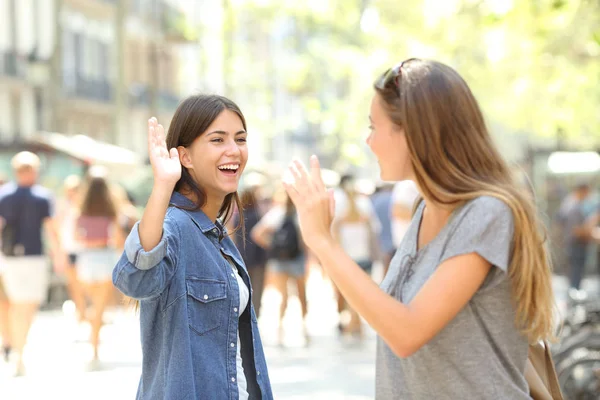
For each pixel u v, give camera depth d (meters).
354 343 15.62
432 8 28.42
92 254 13.47
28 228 12.79
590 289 22.94
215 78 46.34
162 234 3.86
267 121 46.12
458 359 3.72
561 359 9.00
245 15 46.09
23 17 40.38
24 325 12.74
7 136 39.66
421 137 3.79
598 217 22.19
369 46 37.41
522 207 3.72
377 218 16.16
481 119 3.87
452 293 3.64
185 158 4.25
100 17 47.78
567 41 21.36
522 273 3.70
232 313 4.16
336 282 3.68
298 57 43.53
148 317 4.04
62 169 24.42
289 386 11.69
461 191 3.76
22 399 10.85
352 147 39.53
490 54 26.06
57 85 42.62
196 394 4.02
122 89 42.97
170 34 45.97
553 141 38.41
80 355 14.29
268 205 21.52
